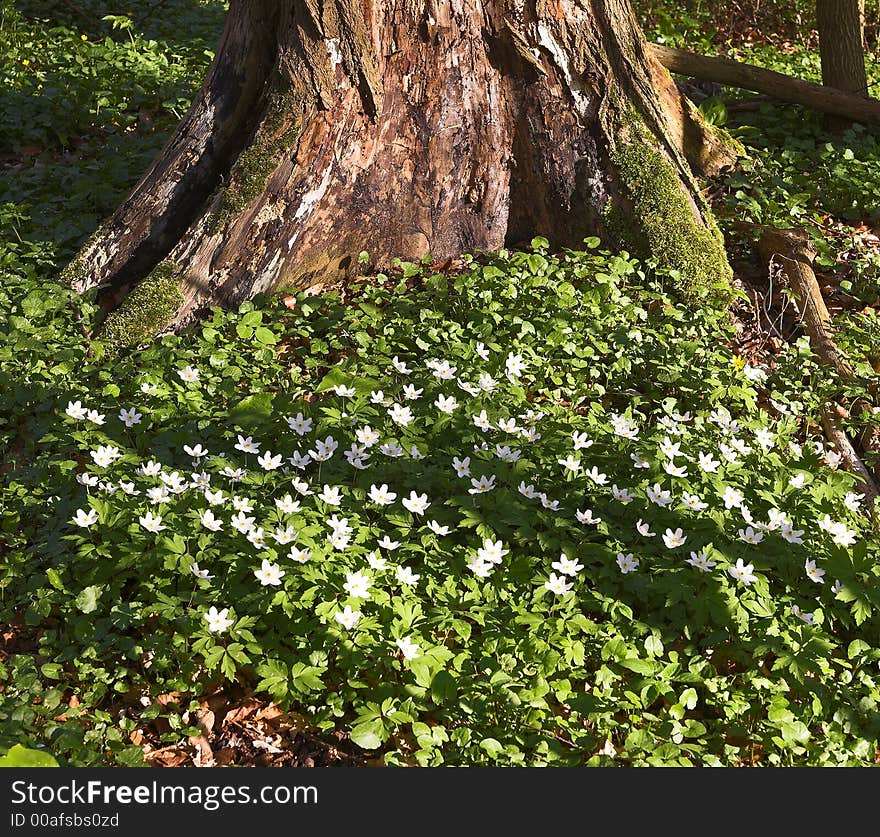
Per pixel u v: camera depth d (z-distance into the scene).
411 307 6.28
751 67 9.69
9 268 6.73
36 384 5.39
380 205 6.69
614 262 6.63
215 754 3.75
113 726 3.79
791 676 4.03
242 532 4.27
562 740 3.73
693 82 10.16
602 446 5.15
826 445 5.70
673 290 6.71
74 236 7.19
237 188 6.32
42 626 4.21
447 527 4.36
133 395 5.41
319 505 4.43
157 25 12.38
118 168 8.06
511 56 6.79
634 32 6.91
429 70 6.65
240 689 4.01
